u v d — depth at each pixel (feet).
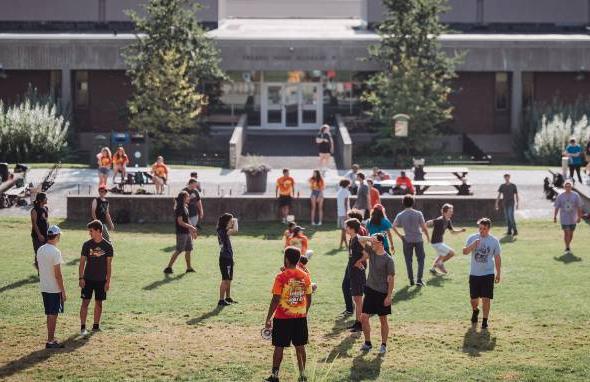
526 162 186.70
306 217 114.11
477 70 200.13
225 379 55.16
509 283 77.25
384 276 59.31
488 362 57.93
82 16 233.55
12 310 68.90
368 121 206.39
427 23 184.65
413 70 180.34
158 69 180.24
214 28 237.04
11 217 110.83
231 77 212.64
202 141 192.54
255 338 62.85
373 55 187.42
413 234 76.95
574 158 130.72
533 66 199.82
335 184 141.69
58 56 197.57
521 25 235.20
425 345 61.31
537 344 61.36
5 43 197.16
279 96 213.66
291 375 55.72
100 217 86.58
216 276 80.28
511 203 102.99
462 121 210.18
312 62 202.90
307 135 205.67
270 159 173.17
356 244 64.13
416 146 181.47
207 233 105.50
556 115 175.32
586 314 67.77
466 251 64.80
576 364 57.41
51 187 130.93
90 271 62.85
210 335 63.46
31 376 55.42
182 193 80.94
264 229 108.78
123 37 202.39
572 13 234.99
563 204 90.33
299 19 290.35
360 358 58.70
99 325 64.95
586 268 83.10
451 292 74.74
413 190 118.21
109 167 126.11
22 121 168.45
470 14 234.58
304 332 54.13
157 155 177.99
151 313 68.39
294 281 53.78
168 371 56.44
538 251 91.97
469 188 126.72
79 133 204.13
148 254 90.02
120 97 206.69
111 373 56.08
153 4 183.52
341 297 73.00
